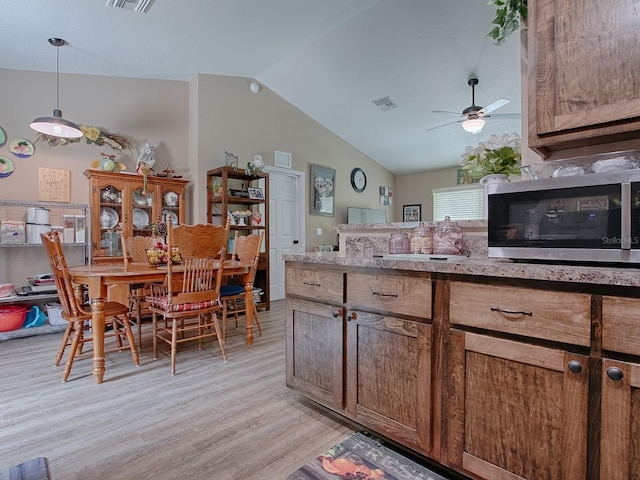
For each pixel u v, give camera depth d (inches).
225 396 86.7
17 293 136.2
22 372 100.7
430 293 55.1
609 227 41.9
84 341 105.3
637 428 37.9
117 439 68.4
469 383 51.1
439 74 171.2
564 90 49.4
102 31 126.0
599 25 46.2
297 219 226.8
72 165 154.6
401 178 312.7
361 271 65.4
